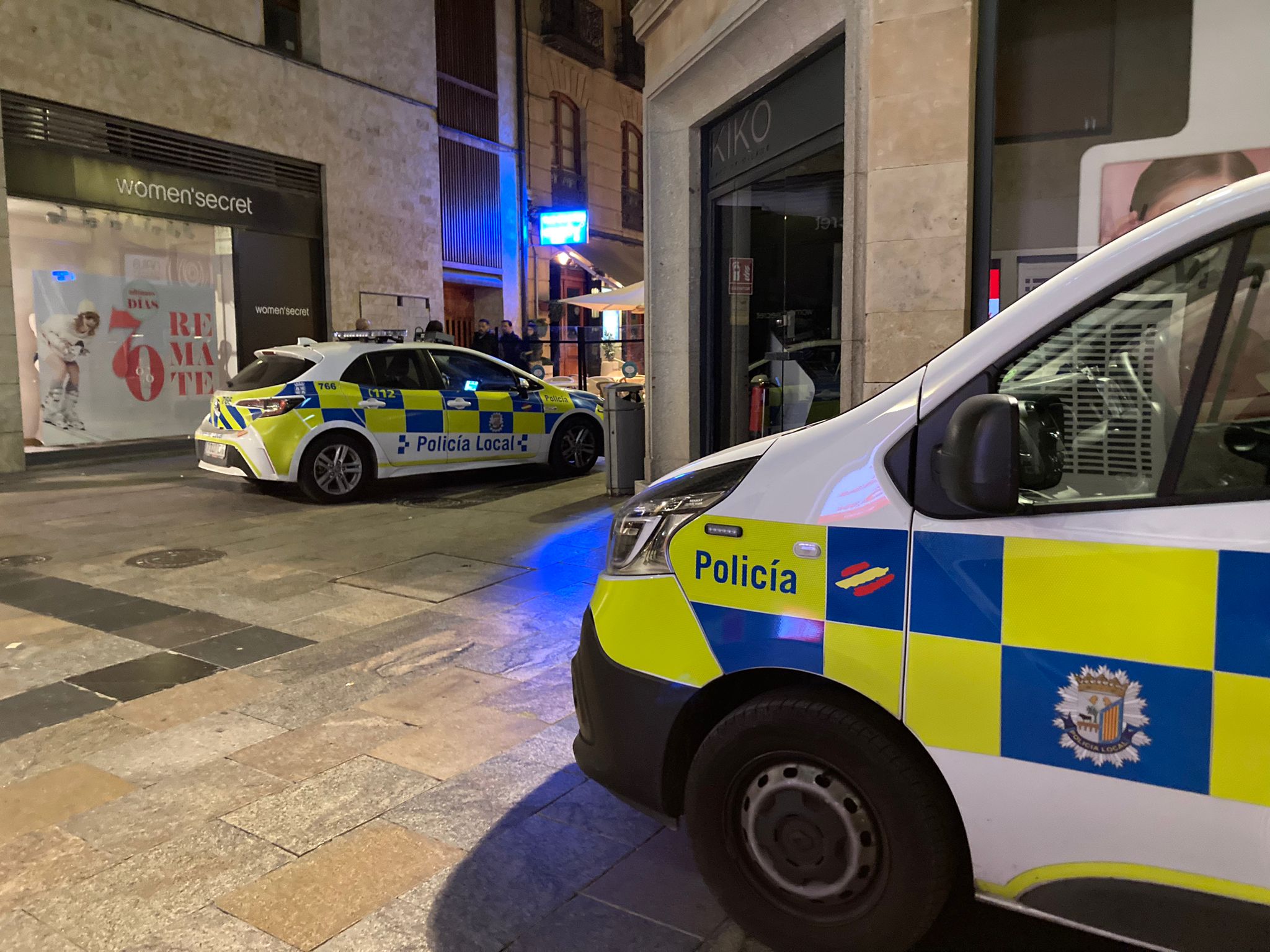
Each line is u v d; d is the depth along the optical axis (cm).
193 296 1413
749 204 783
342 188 1611
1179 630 178
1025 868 197
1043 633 190
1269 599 170
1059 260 512
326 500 894
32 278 1219
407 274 1750
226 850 290
